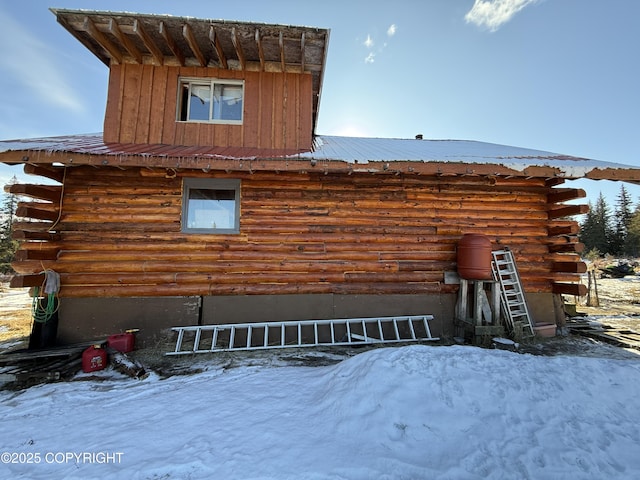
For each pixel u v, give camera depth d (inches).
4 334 292.5
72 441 113.3
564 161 246.8
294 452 99.3
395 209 271.6
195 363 207.6
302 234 260.7
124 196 248.5
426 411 112.6
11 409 143.9
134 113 275.0
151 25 252.7
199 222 254.8
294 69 301.0
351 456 96.6
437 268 267.6
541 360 146.2
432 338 249.6
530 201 283.3
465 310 257.6
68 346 222.4
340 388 135.3
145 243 245.8
